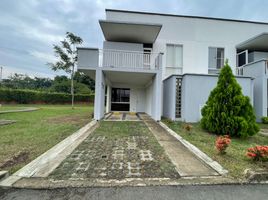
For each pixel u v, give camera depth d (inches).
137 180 113.4
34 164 134.0
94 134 239.1
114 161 144.1
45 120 356.2
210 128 257.3
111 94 573.9
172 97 387.2
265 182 114.7
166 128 293.4
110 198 94.4
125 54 393.1
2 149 167.3
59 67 732.0
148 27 385.4
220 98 253.3
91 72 405.1
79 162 140.4
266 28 522.3
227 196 99.0
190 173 124.6
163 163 142.1
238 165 137.1
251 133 240.5
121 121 365.4
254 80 404.5
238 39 510.0
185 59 488.1
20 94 951.0
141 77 438.9
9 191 99.5
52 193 98.1
